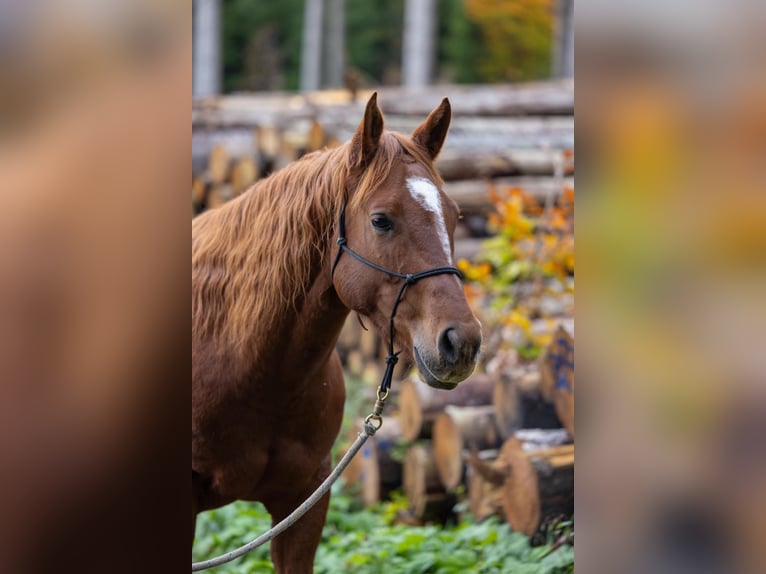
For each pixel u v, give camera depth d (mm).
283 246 3213
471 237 8297
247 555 5082
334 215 3129
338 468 3029
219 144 8930
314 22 24594
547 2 21312
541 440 4922
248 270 3291
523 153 8234
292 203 3236
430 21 21359
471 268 7258
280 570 3617
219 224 3488
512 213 7004
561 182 7539
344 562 4766
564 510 4648
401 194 2920
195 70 22656
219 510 5664
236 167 8797
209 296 3398
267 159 8805
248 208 3393
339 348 8375
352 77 9562
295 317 3240
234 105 9836
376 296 2980
